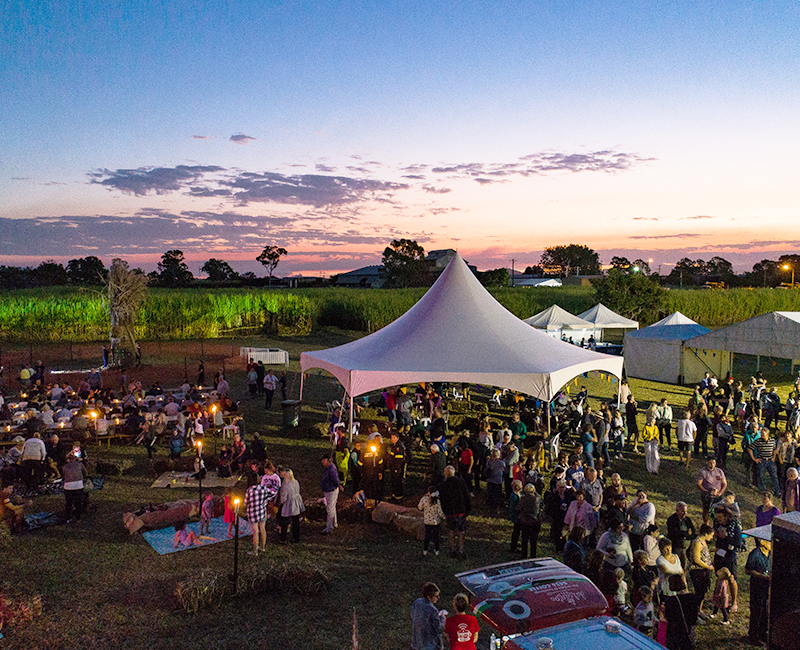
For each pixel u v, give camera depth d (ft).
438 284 56.29
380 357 47.80
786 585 15.76
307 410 70.13
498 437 45.68
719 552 27.73
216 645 23.98
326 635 24.77
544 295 195.93
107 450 53.11
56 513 37.91
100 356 109.60
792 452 42.27
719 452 48.19
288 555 32.65
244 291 213.25
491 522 37.83
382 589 28.89
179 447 49.49
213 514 38.40
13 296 145.18
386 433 57.62
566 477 35.70
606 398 79.77
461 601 19.80
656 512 39.42
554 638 17.47
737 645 24.34
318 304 176.35
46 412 55.67
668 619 23.31
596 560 24.53
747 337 81.82
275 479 35.06
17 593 27.91
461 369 45.29
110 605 27.04
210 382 89.35
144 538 34.71
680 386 89.92
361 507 38.34
